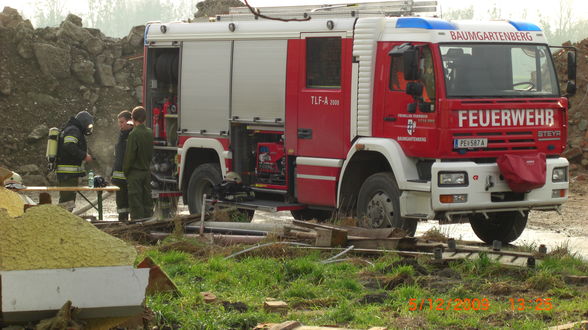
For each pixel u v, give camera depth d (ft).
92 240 17.13
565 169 38.70
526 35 38.58
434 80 36.22
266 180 44.88
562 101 38.65
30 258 16.87
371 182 38.88
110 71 76.18
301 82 42.14
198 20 49.75
